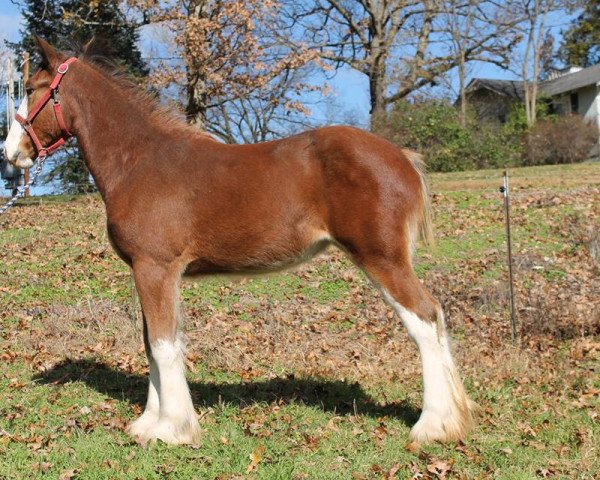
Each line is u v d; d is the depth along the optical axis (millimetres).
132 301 9039
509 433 5188
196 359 7391
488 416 5484
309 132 5191
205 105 21125
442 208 14734
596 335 7863
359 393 6254
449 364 4980
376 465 4559
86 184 22172
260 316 9039
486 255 11258
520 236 12266
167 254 5148
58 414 5734
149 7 19562
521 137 28969
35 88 5594
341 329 8625
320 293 10086
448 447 4828
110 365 7223
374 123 27000
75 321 8742
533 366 6832
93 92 5480
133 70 22047
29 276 10992
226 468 4602
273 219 5066
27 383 6547
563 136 28141
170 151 5281
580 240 11641
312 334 8367
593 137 28562
